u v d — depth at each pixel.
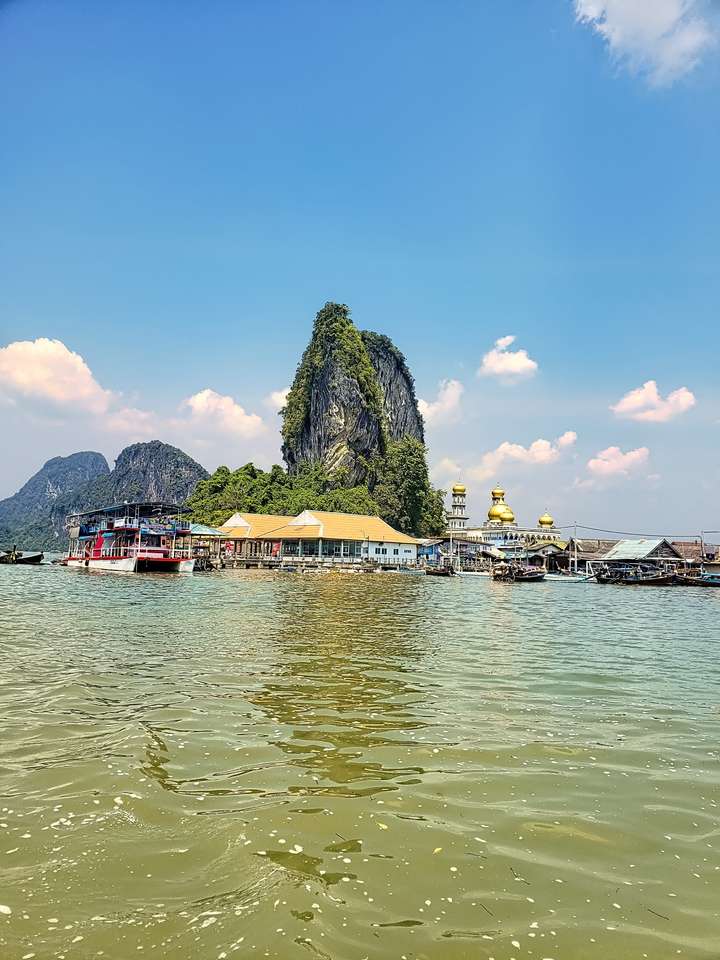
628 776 9.38
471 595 52.06
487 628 28.23
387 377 199.88
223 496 138.50
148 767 9.28
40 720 11.55
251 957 5.12
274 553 105.62
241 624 26.09
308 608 33.97
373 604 38.03
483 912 5.83
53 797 8.16
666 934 5.59
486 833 7.40
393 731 11.33
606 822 7.79
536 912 5.86
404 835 7.28
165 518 80.06
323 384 164.50
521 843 7.18
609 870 6.66
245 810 7.85
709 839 7.42
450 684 15.45
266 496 138.88
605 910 5.93
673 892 6.27
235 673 15.95
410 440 166.38
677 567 92.31
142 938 5.34
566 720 12.41
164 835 7.16
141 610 31.20
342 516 105.12
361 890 6.13
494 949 5.30
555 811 8.07
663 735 11.54
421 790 8.63
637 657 20.86
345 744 10.54
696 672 18.16
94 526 87.19
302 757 9.84
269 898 5.93
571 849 7.08
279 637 22.58
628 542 93.56
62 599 37.16
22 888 6.06
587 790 8.80
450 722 12.02
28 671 15.73
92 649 19.19
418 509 157.62
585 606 45.03
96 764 9.36
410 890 6.15
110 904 5.82
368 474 158.62
